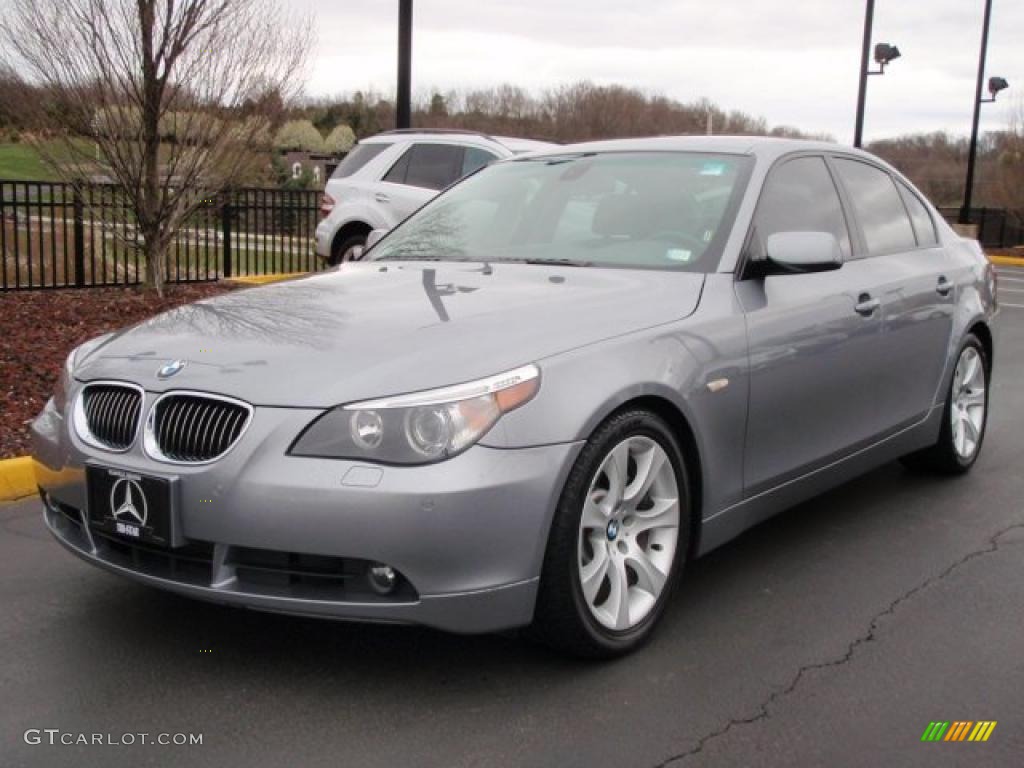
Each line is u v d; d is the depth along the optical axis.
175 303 10.31
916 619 3.93
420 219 5.17
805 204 4.68
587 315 3.61
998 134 34.25
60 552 4.52
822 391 4.38
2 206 11.01
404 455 3.00
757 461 4.06
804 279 4.43
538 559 3.15
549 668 3.46
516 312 3.60
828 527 4.97
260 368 3.23
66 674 3.41
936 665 3.55
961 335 5.52
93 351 3.79
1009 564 4.51
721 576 4.34
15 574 4.25
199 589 3.16
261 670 3.44
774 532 4.90
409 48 12.41
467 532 3.01
